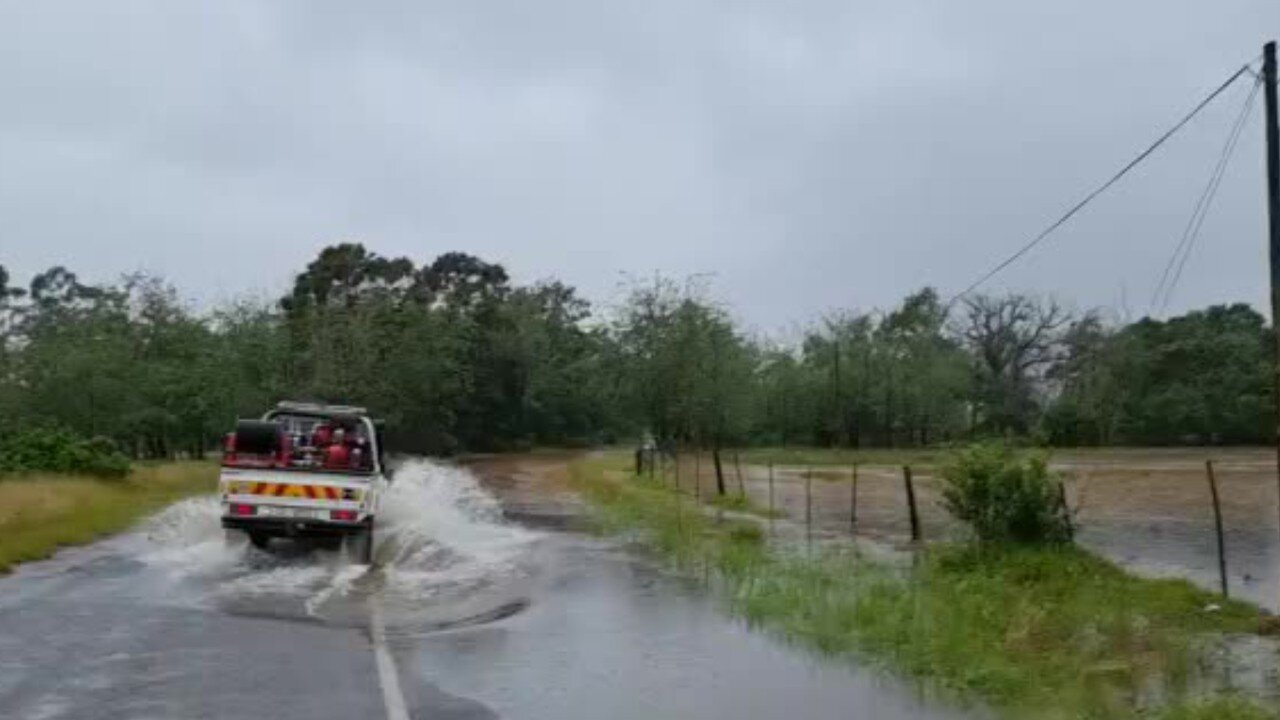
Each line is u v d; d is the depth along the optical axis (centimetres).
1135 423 7175
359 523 1605
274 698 822
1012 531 1535
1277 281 1191
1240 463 4809
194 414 4275
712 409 4466
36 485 2372
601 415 9081
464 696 838
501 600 1311
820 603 1198
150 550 1719
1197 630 1102
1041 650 992
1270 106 1201
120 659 944
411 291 7700
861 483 3716
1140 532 2159
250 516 1597
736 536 1905
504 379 8231
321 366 5303
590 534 2091
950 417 7338
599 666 948
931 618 1083
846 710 803
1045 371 8019
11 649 973
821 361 7450
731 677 908
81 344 4400
